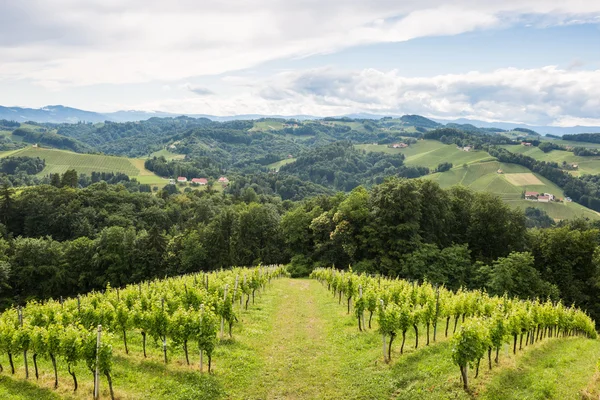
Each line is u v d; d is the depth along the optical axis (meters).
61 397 14.79
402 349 20.36
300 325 27.64
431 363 18.25
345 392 16.70
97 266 72.44
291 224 75.75
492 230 61.22
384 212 60.38
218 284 31.38
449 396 15.08
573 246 54.78
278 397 16.38
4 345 16.61
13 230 100.25
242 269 53.66
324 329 26.53
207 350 17.86
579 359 20.25
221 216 83.62
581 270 55.12
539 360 20.05
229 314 23.12
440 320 28.23
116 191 126.62
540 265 58.03
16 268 69.31
